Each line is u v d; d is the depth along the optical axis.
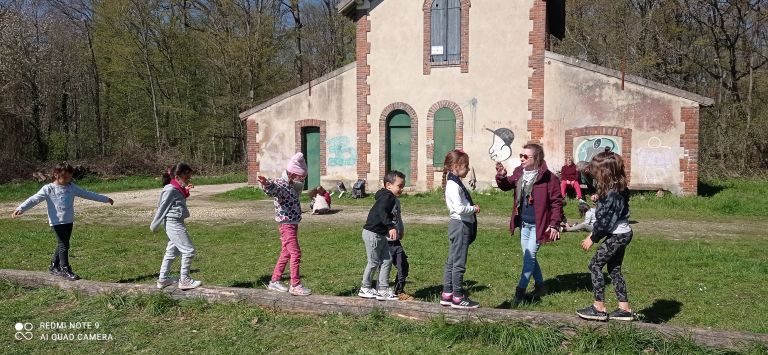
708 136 28.94
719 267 8.64
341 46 41.97
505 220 13.91
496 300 6.91
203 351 5.31
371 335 5.63
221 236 11.72
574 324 5.41
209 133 38.12
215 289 6.68
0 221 14.40
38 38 32.22
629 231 5.62
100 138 37.12
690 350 4.96
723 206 15.73
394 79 19.94
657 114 17.72
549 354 5.13
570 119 18.50
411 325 5.75
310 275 8.23
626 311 5.62
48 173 25.78
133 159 31.61
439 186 19.66
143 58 37.06
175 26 37.34
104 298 6.68
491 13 19.12
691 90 31.11
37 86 31.58
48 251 10.22
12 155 27.48
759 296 7.12
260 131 21.03
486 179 19.33
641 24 31.14
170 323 6.05
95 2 35.31
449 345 5.34
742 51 29.95
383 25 19.97
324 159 20.52
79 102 37.88
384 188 6.66
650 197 17.38
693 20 30.02
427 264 8.86
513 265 8.77
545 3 18.77
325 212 15.59
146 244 10.95
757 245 10.67
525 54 18.89
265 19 36.81
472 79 19.34
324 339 5.55
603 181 5.66
